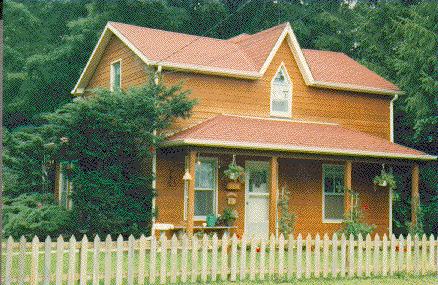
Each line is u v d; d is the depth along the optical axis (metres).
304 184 23.47
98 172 19.84
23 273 10.83
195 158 20.11
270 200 20.73
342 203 24.27
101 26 36.94
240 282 12.76
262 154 20.67
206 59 22.98
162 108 20.50
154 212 20.61
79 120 19.78
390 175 23.59
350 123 25.69
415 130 29.48
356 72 27.08
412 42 28.48
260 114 23.66
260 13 40.50
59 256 11.08
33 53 39.25
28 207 22.06
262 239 13.16
